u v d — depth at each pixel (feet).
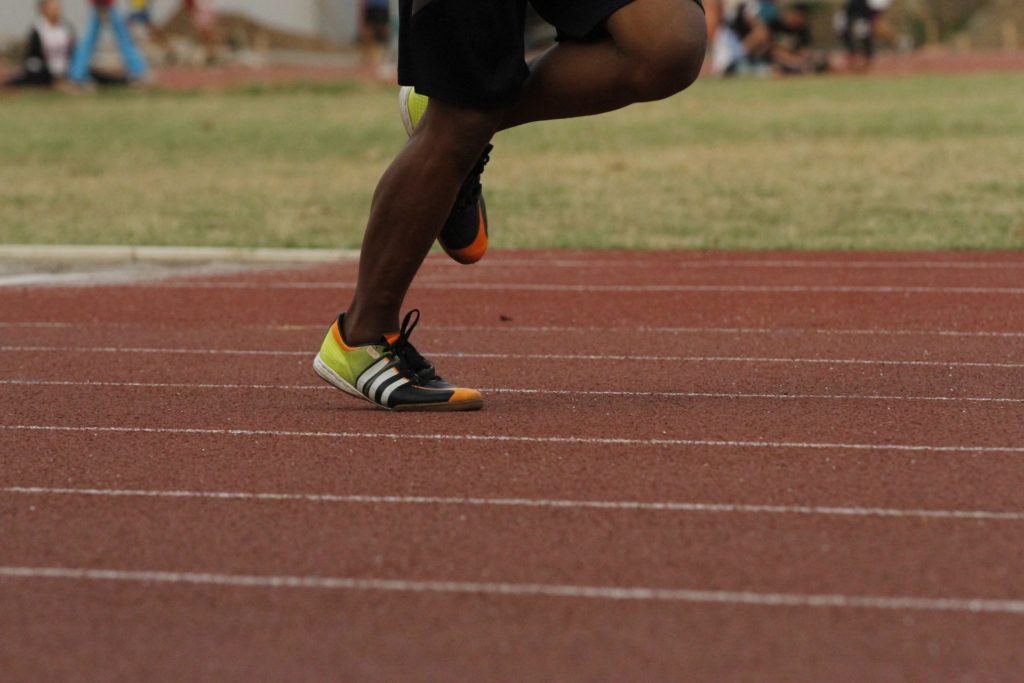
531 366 61.93
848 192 126.62
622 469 43.16
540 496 40.40
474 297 82.33
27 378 59.77
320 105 234.79
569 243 103.14
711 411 51.44
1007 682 28.19
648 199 125.08
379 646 30.19
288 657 29.76
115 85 276.62
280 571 34.68
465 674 28.76
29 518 39.06
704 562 34.88
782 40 305.94
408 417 50.49
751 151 160.15
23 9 353.31
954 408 51.93
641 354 64.80
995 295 80.43
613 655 29.53
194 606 32.55
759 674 28.55
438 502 39.93
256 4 414.00
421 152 46.85
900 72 305.32
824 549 35.78
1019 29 444.96
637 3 44.21
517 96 45.37
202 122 205.87
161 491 41.47
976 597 32.60
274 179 142.82
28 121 209.46
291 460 44.65
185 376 60.08
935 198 121.70
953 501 39.81
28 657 29.99
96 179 143.54
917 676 28.48
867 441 46.68
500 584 33.58
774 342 67.46
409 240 48.60
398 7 46.44
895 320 73.10
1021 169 138.51
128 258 98.99
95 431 49.21
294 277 91.25
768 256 96.94
